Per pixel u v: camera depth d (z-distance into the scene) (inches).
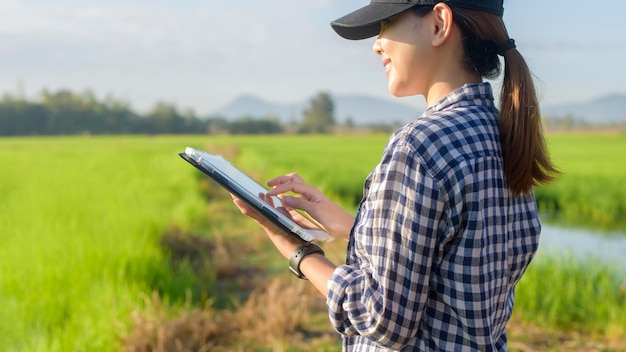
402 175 48.9
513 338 176.7
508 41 53.8
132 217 329.1
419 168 48.6
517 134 51.8
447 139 49.6
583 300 191.6
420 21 53.8
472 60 54.1
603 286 198.1
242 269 271.1
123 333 157.0
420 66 54.6
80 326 157.0
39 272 193.8
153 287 213.6
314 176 748.0
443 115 51.5
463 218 49.3
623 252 349.7
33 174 693.3
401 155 49.3
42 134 5349.4
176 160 1053.2
